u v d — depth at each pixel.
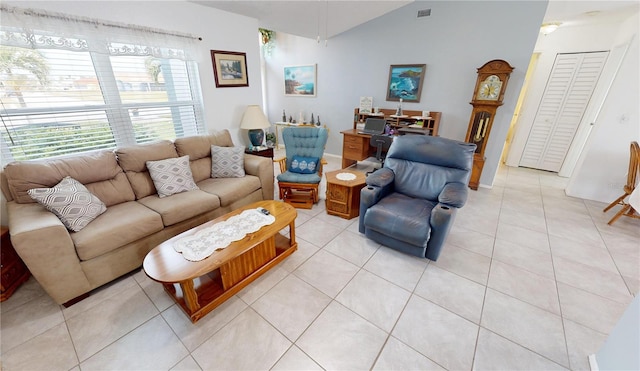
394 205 2.22
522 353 1.41
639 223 2.76
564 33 3.92
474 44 3.38
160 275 1.41
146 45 2.46
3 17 1.75
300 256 2.20
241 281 1.81
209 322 1.58
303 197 3.22
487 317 1.62
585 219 2.85
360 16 3.81
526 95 4.47
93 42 2.17
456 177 2.34
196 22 2.83
